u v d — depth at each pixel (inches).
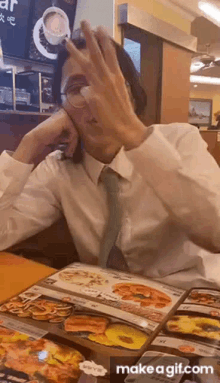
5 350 14.9
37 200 41.6
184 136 33.5
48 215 42.6
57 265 42.2
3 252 32.7
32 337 15.7
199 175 27.5
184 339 15.5
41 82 53.4
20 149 34.5
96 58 21.8
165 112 123.5
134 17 95.7
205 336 15.7
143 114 29.5
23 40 62.1
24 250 42.8
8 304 19.0
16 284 23.9
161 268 36.4
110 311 18.2
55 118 34.3
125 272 24.4
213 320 17.3
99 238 38.3
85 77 23.0
